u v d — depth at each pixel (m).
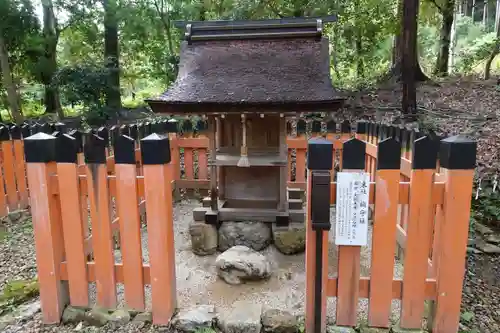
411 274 2.12
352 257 2.12
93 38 9.91
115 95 8.60
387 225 2.09
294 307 2.45
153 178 2.18
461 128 6.78
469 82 10.79
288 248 3.23
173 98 2.83
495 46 11.22
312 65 3.04
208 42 3.35
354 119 7.57
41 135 2.26
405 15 7.14
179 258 3.25
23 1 8.24
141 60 11.46
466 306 2.49
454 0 12.84
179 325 2.24
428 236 2.08
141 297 2.35
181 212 4.43
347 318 2.19
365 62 13.63
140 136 4.05
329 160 1.98
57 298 2.35
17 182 4.41
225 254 2.87
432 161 2.02
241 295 2.62
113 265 2.33
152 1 9.28
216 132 3.54
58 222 2.36
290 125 5.07
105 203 2.27
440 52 13.62
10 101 7.86
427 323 2.27
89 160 2.24
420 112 7.86
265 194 3.69
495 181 4.53
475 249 3.29
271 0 7.49
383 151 2.02
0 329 2.33
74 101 8.00
